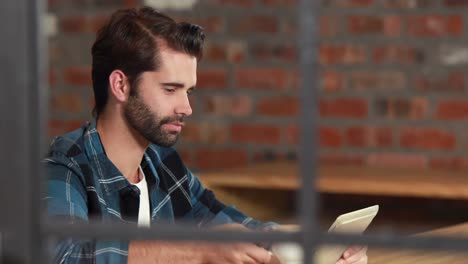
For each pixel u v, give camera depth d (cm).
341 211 391
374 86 390
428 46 384
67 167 183
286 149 398
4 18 77
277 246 175
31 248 79
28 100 78
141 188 205
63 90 412
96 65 198
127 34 194
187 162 407
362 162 394
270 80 397
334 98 394
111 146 197
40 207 79
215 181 348
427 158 388
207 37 399
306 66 77
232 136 402
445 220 386
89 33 407
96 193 185
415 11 384
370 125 392
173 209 220
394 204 392
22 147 79
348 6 389
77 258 172
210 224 229
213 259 177
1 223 79
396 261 221
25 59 78
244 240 79
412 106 387
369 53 389
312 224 78
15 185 79
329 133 396
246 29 396
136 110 195
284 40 394
